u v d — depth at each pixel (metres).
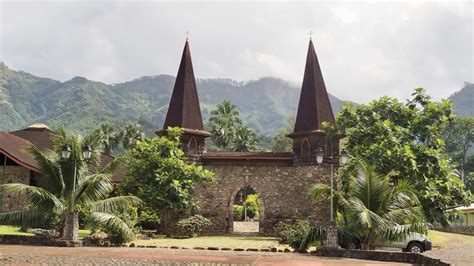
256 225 41.34
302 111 32.00
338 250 18.28
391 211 18.38
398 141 25.95
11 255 16.31
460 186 26.06
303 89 32.50
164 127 33.12
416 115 28.39
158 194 28.09
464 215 40.84
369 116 28.69
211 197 31.80
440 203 24.38
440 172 25.61
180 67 34.19
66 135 21.22
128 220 25.53
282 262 15.95
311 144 30.95
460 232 38.44
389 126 27.08
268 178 31.62
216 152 33.78
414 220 18.14
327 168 30.53
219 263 15.47
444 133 68.44
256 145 63.44
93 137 21.84
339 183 30.06
